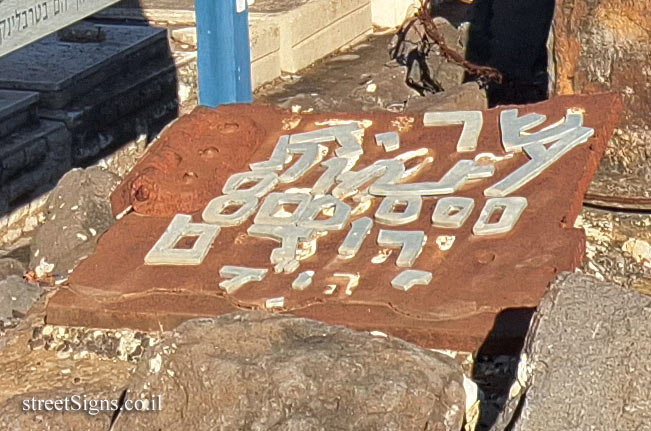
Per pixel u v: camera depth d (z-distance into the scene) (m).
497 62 10.36
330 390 3.26
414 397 3.23
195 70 10.63
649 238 5.39
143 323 4.25
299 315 4.08
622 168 5.70
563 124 4.93
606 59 5.75
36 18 4.83
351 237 4.41
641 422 3.09
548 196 4.52
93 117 9.34
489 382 3.82
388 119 5.12
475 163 4.73
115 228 4.68
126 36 10.28
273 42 11.97
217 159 4.95
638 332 3.19
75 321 4.32
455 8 13.79
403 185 4.65
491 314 3.96
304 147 4.98
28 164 8.62
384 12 13.84
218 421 3.33
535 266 4.16
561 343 3.21
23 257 8.03
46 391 3.94
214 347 3.49
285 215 4.60
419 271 4.19
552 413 3.10
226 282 4.25
